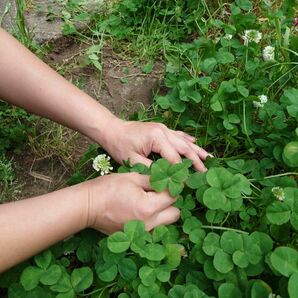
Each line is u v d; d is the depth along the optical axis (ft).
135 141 1.52
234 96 1.65
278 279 1.28
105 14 2.32
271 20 1.97
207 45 1.84
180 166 1.34
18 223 1.22
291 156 1.42
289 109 1.53
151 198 1.30
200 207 1.45
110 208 1.30
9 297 1.29
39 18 2.31
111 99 1.99
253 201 1.45
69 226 1.27
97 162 1.53
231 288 1.20
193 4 2.23
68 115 1.56
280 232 1.32
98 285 1.33
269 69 1.80
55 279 1.28
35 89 1.54
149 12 2.23
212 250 1.27
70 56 2.17
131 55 2.15
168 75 1.87
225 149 1.71
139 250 1.24
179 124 1.80
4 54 1.52
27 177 1.76
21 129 1.83
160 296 1.22
